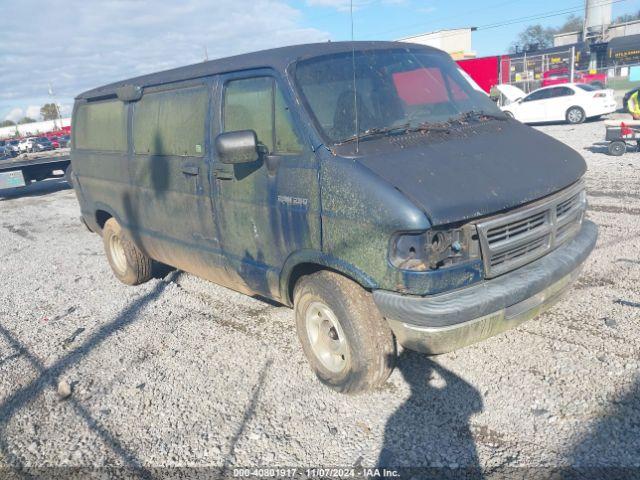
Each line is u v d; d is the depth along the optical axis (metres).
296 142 3.68
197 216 4.70
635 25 39.16
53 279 7.16
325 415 3.57
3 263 8.30
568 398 3.44
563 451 3.02
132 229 5.83
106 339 5.03
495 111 4.44
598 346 3.98
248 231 4.17
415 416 3.46
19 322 5.68
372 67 4.14
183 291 6.11
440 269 3.05
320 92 3.78
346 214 3.30
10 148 26.56
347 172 3.31
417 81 4.25
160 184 5.08
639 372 3.61
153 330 5.14
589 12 39.78
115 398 4.03
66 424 3.78
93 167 6.30
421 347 3.24
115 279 6.88
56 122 71.88
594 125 19.23
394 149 3.49
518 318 3.36
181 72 4.91
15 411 4.00
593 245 3.84
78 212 12.45
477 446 3.14
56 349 4.92
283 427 3.49
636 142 12.38
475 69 31.70
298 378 4.04
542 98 21.17
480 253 3.16
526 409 3.39
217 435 3.49
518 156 3.63
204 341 4.80
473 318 3.12
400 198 3.05
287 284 3.97
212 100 4.39
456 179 3.22
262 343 4.64
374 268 3.21
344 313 3.47
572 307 4.66
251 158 3.76
